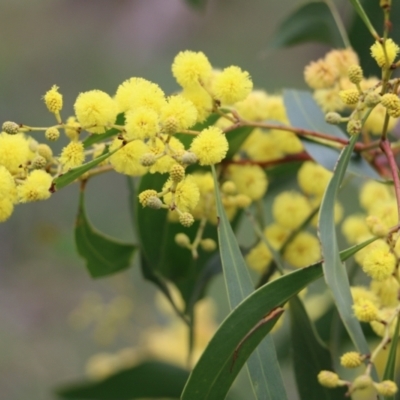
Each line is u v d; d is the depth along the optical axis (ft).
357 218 1.87
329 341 2.01
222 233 1.68
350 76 1.68
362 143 1.83
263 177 1.84
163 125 1.66
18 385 2.99
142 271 1.90
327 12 1.99
